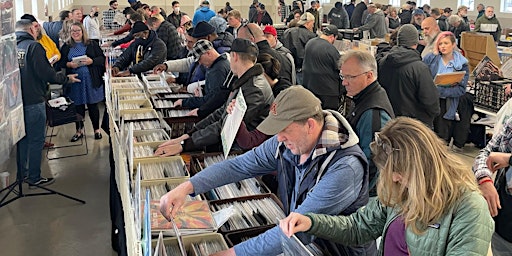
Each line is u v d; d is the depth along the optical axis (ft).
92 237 12.32
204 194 7.02
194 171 8.02
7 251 11.56
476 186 4.54
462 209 4.36
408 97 12.30
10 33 11.43
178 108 12.02
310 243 5.62
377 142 4.62
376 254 6.03
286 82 11.50
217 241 5.81
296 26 24.64
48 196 14.58
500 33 32.14
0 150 10.42
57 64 19.35
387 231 4.99
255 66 9.39
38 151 15.17
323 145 5.58
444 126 16.71
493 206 7.02
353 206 5.73
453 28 30.27
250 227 6.09
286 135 5.56
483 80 16.28
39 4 28.50
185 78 16.34
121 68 17.98
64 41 21.08
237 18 25.17
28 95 14.44
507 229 7.71
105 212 13.66
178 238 4.99
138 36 17.56
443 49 15.61
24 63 14.12
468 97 17.15
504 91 15.35
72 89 19.24
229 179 6.50
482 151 7.80
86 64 19.07
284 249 4.56
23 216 13.30
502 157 7.32
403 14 39.47
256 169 6.51
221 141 8.79
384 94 8.25
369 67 8.14
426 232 4.51
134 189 5.78
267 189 7.34
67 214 13.50
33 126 14.80
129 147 6.41
